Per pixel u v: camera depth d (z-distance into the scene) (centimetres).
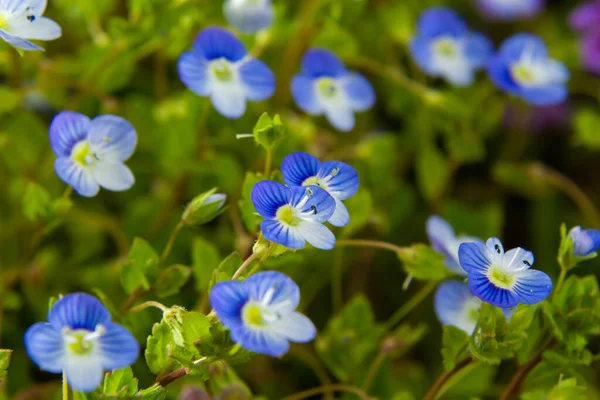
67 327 16
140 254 19
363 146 23
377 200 23
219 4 23
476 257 17
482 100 26
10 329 21
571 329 18
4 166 22
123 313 19
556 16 30
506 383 22
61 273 22
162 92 23
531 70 24
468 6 29
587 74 27
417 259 19
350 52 23
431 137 24
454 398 21
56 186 22
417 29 25
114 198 23
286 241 17
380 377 20
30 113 22
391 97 25
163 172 22
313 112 22
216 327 17
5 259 22
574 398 18
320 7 23
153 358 17
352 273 23
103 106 22
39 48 18
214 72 20
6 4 19
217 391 19
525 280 17
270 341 16
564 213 25
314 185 17
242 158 22
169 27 21
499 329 18
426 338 23
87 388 16
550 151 27
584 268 24
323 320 23
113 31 21
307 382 22
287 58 23
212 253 20
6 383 21
